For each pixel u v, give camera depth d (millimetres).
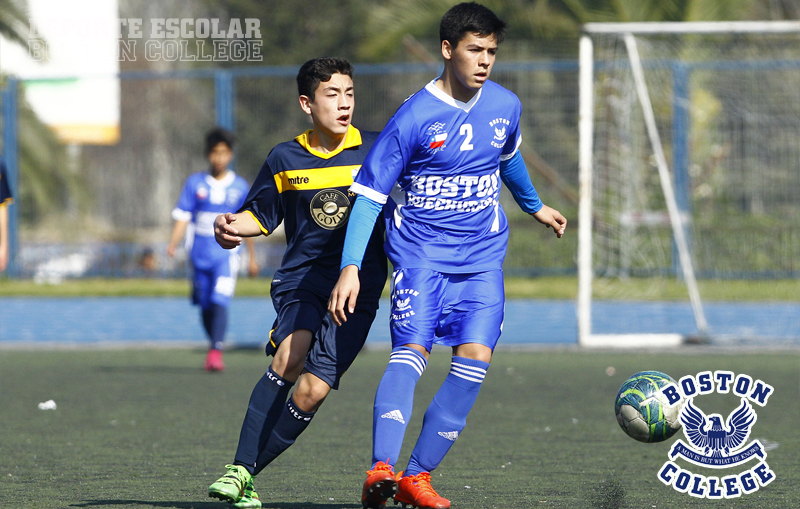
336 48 65688
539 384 16484
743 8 43438
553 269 37719
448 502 7430
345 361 8000
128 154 54812
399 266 7812
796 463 9945
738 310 31156
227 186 18969
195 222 18844
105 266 41250
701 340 22141
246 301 36000
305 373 7992
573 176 37906
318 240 8164
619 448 10859
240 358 21156
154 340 25547
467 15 7410
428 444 7668
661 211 29719
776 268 32844
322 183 8156
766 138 33156
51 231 44156
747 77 33094
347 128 8109
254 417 7988
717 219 32750
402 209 7855
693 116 32719
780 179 33125
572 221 37781
